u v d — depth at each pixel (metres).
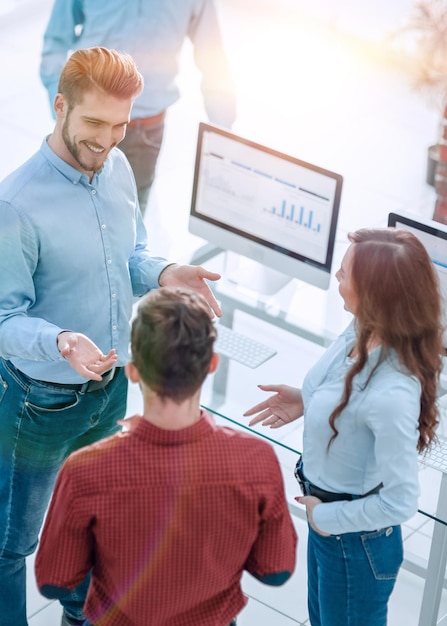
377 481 2.13
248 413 2.56
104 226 2.44
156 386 1.57
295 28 6.74
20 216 2.32
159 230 4.79
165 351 1.55
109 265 2.48
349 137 5.84
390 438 2.00
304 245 3.30
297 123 5.95
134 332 1.60
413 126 5.99
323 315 3.34
